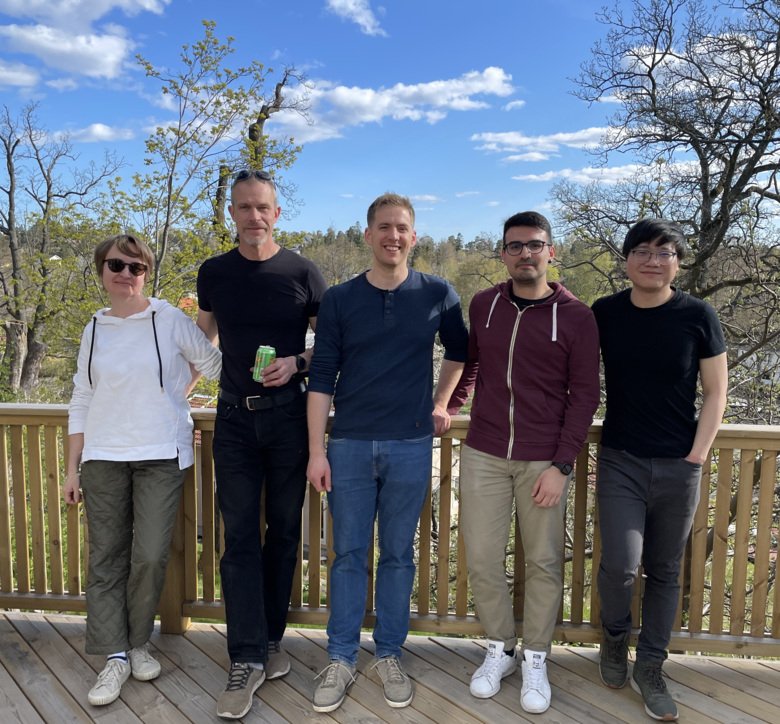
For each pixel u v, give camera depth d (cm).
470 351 222
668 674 228
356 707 208
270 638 227
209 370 225
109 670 212
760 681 224
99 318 212
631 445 198
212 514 252
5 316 1939
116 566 216
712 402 193
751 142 785
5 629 255
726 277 815
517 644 262
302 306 214
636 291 196
